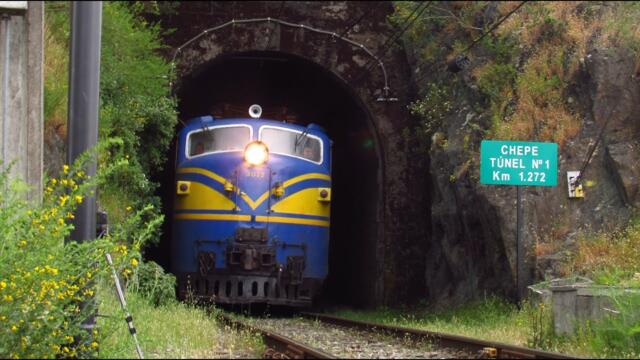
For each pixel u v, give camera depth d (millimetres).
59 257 8750
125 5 20719
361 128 25250
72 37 8781
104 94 18016
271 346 10672
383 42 23469
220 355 9289
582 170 16625
